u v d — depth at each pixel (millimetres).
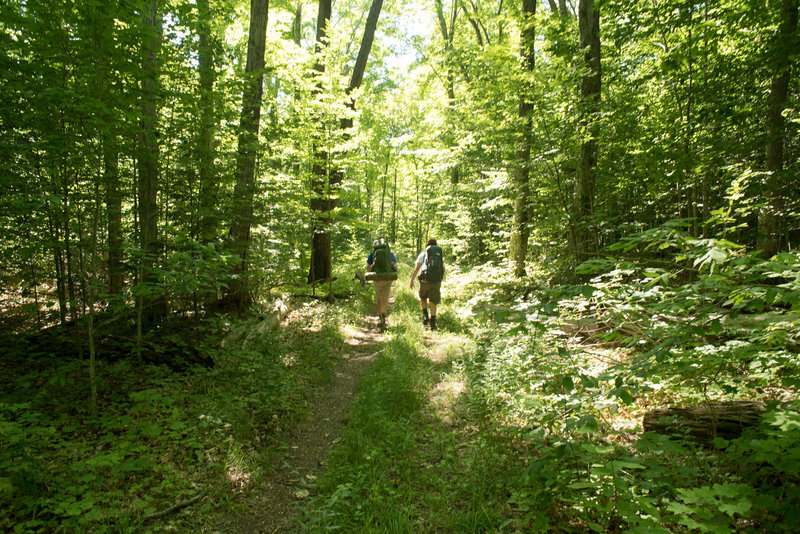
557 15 7484
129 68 3793
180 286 4098
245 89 6031
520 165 7129
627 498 1977
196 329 5664
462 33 16656
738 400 2947
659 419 3014
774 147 6535
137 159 4891
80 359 4199
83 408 3748
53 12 3377
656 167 6211
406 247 27703
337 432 4062
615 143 6660
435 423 4035
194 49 5539
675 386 3234
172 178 5633
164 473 2986
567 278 7184
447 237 17438
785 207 6754
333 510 2713
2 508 2447
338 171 10414
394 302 10781
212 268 4617
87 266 4676
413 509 2760
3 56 3512
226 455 3326
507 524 2520
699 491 1849
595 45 7168
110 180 4062
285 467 3436
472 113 8773
